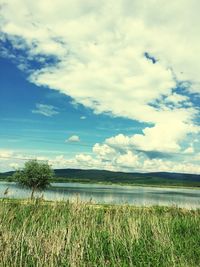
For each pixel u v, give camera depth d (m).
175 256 14.79
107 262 14.33
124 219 19.69
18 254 13.74
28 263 13.25
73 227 16.55
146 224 19.55
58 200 22.22
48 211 20.28
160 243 16.23
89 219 19.23
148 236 17.58
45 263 12.97
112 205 23.03
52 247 13.53
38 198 23.72
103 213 20.52
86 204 21.70
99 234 16.69
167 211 24.50
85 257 14.67
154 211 22.91
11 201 23.08
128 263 14.39
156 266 14.08
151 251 15.62
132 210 22.48
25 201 23.67
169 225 20.16
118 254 15.02
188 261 14.97
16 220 18.88
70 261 13.27
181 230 20.06
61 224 16.59
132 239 16.12
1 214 18.19
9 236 14.20
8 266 12.63
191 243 17.11
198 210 24.88
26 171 76.50
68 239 14.45
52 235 14.67
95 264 13.72
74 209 19.83
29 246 13.77
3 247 13.70
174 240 17.31
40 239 14.34
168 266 14.07
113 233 17.02
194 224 20.86
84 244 15.33
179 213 24.28
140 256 14.70
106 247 15.75
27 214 20.02
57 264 13.30
